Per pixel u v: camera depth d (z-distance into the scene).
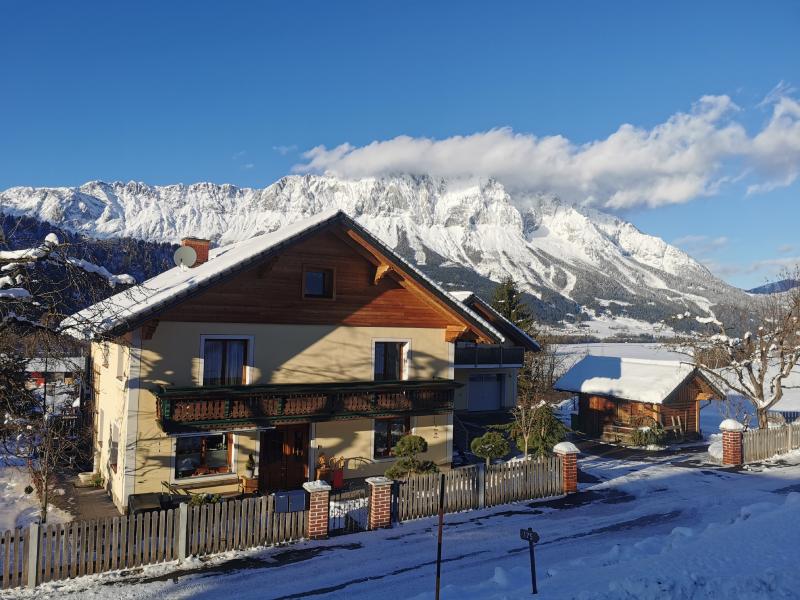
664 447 30.28
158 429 17.95
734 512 18.66
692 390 32.53
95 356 24.27
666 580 10.59
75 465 23.05
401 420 22.73
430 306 23.28
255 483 19.09
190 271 24.19
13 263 15.50
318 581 12.94
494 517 17.88
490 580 12.43
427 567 13.80
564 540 15.84
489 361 33.59
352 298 21.52
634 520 17.73
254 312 19.56
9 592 12.10
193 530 14.20
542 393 41.09
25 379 20.03
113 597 11.98
